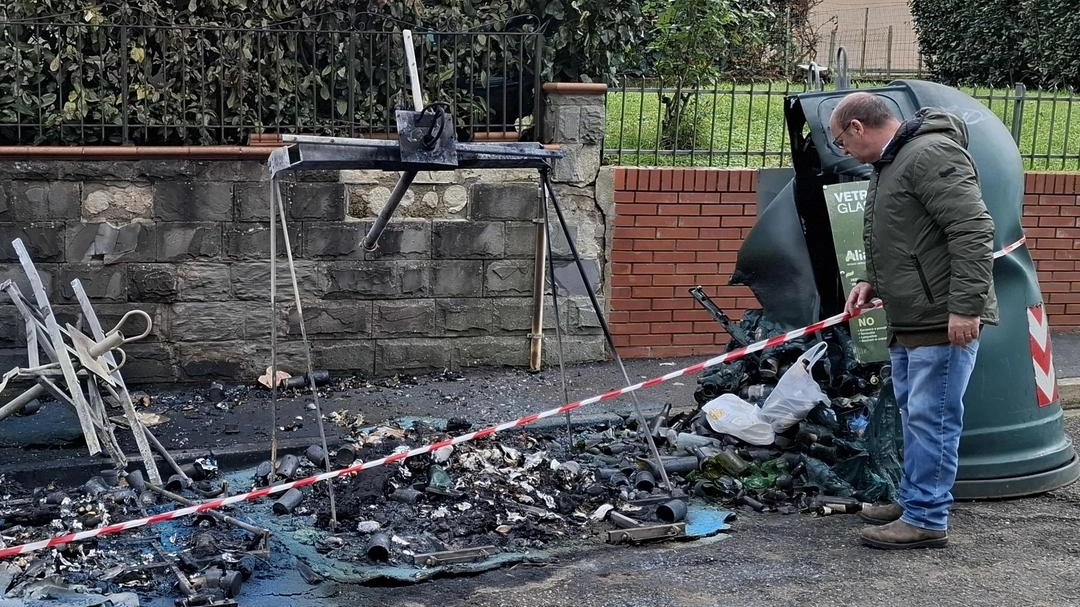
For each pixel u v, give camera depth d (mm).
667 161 8266
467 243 7578
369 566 4652
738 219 8008
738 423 5902
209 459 5902
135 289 7145
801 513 5379
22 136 7230
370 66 7461
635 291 7938
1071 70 13531
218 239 7207
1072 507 5465
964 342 4586
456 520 5137
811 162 6090
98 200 7020
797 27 14430
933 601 4359
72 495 5371
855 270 5676
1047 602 4359
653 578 4590
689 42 8422
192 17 7438
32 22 6875
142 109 7348
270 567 4652
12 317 6941
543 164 5258
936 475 4844
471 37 7570
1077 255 8727
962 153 4582
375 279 7465
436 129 4859
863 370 5930
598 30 7926
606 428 6559
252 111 7582
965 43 15148
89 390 5070
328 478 4996
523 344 7781
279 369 7395
